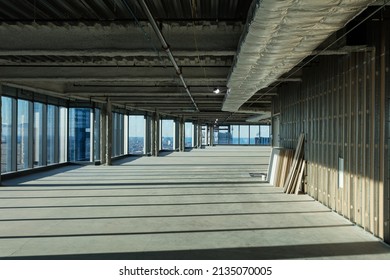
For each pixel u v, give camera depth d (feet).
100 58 22.84
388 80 14.88
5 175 33.63
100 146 52.34
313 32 11.60
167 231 16.69
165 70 26.53
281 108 34.60
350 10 9.66
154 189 29.01
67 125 49.19
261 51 14.25
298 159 27.04
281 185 30.19
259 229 17.03
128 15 16.31
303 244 14.75
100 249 14.11
